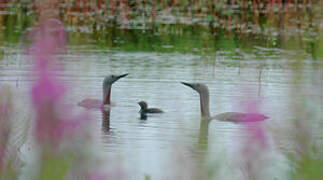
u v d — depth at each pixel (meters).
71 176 6.14
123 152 12.09
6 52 23.89
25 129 9.23
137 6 38.94
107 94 16.67
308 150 7.53
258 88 18.44
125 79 19.86
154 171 10.52
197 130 14.23
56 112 5.00
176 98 17.72
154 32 31.05
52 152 5.28
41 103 4.92
